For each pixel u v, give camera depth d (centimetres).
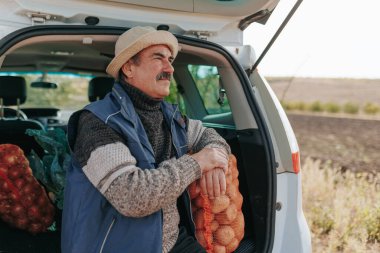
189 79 412
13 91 419
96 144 208
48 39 237
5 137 388
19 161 296
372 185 638
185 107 430
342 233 495
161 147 243
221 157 238
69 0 240
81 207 212
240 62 299
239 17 281
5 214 292
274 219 276
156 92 235
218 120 352
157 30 243
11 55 397
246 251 272
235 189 267
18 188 291
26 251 277
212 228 258
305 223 289
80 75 537
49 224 304
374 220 512
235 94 294
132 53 231
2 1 228
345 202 580
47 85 501
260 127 282
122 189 200
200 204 256
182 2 261
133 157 213
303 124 1593
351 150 1088
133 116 225
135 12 258
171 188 209
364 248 463
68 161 301
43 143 314
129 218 210
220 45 279
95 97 470
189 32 277
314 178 702
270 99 297
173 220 235
